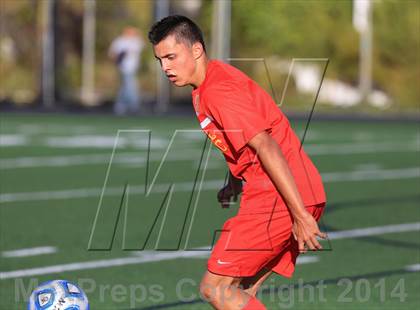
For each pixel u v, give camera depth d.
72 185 41.09
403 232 31.20
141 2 99.88
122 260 26.28
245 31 87.69
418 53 98.25
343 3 95.12
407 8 97.88
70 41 101.25
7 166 47.50
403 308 21.53
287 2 90.12
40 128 68.38
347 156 54.56
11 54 101.75
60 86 94.44
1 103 89.62
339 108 92.56
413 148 59.84
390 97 98.38
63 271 24.86
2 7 100.75
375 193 40.22
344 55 95.75
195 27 15.44
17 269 24.98
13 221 32.03
